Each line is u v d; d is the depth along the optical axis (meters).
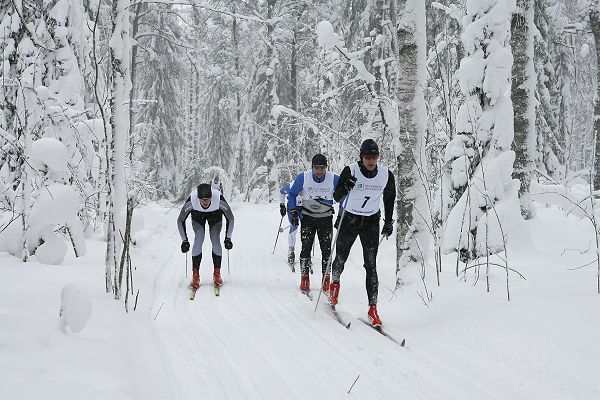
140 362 3.16
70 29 8.08
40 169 6.24
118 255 4.74
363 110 10.87
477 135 6.31
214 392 3.00
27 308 3.46
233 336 4.11
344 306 5.20
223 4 21.92
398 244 5.44
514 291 4.53
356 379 3.13
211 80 25.56
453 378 3.30
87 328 3.34
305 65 20.97
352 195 4.65
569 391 2.98
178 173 23.95
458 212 6.32
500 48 6.16
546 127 12.94
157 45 22.08
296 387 3.12
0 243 6.10
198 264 5.99
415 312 4.66
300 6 19.91
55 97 7.13
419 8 5.27
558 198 7.80
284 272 7.01
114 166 4.47
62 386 2.21
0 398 2.02
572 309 3.92
